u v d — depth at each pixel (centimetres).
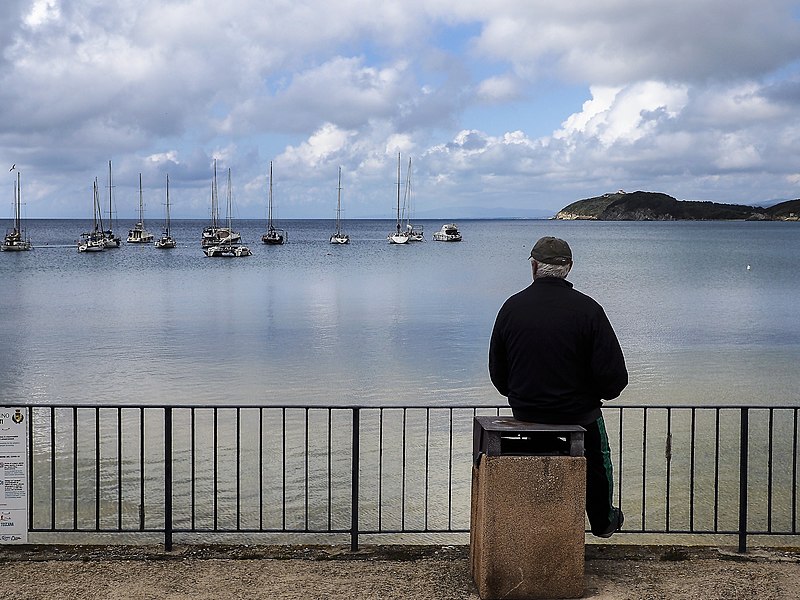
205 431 1786
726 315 4503
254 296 5791
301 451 1633
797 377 2630
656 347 3284
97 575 613
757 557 659
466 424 1842
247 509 1337
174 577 610
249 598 571
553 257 584
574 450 558
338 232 16825
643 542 1201
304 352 3161
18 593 579
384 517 1310
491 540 559
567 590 562
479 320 4278
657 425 1816
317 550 667
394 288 6456
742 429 688
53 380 2620
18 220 13712
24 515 669
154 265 10006
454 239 18175
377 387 2470
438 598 571
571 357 569
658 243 16025
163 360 2992
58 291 6288
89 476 1492
